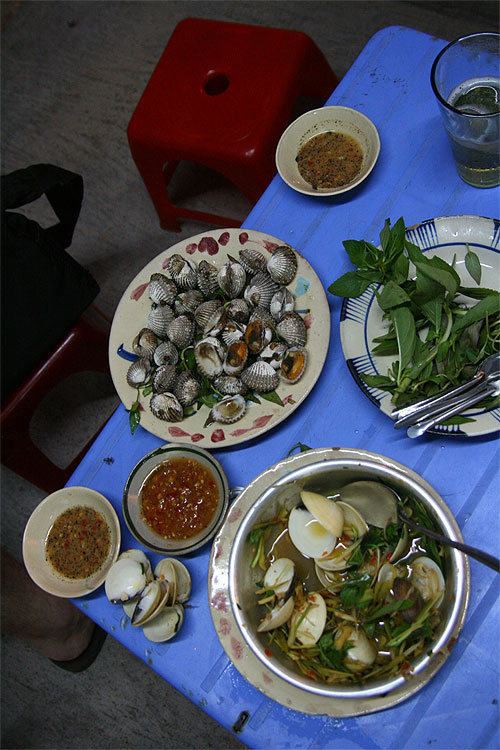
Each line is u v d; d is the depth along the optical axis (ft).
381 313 2.71
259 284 2.84
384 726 2.24
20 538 5.42
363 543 2.28
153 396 2.79
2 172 6.97
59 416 5.72
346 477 2.37
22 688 5.07
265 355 2.69
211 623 2.49
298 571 2.37
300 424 2.71
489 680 2.21
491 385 2.41
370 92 3.28
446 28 6.20
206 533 2.51
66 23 7.55
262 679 2.20
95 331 4.39
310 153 3.19
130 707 4.84
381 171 3.10
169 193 6.23
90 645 4.76
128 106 6.90
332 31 6.54
